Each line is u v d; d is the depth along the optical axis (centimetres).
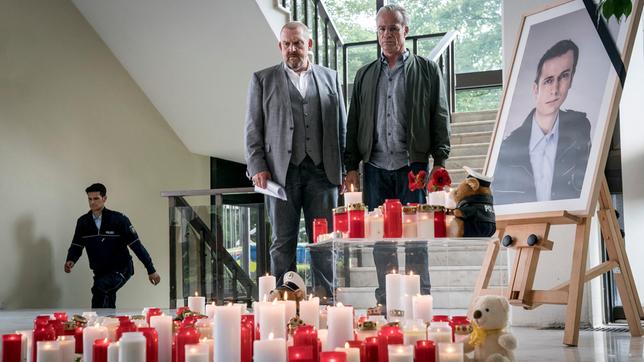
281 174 437
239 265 609
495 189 396
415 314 302
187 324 277
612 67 363
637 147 508
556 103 383
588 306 436
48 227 694
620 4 244
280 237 437
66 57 716
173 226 629
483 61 986
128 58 764
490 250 367
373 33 948
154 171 813
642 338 371
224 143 833
